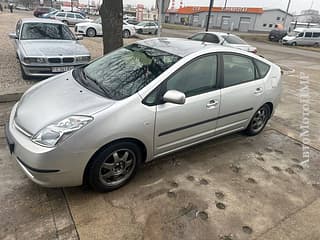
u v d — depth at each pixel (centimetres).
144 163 309
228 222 254
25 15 3447
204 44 357
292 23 5584
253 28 5594
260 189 306
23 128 252
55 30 719
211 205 274
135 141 276
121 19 642
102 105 255
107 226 238
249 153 383
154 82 279
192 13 6369
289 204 286
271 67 420
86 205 259
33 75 576
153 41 369
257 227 252
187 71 303
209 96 323
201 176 319
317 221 265
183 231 240
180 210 264
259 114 423
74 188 280
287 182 324
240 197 290
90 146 242
